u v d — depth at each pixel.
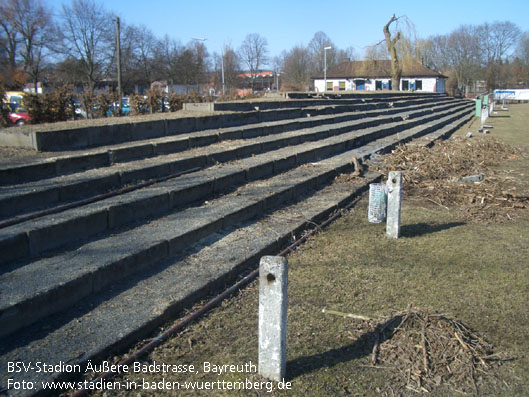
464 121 30.11
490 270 5.73
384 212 7.61
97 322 4.09
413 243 6.65
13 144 7.73
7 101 12.78
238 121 12.62
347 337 4.15
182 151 9.16
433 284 5.29
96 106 14.20
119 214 5.89
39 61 47.94
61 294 4.22
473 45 88.00
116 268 4.81
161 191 6.70
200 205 7.05
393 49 42.38
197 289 4.76
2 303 3.83
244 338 4.16
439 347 3.89
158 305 4.41
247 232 6.52
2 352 3.61
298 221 7.07
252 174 8.69
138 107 15.01
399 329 4.12
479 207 8.66
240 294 5.02
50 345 3.72
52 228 5.04
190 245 5.86
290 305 4.75
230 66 62.69
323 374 3.64
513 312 4.67
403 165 11.58
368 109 22.86
